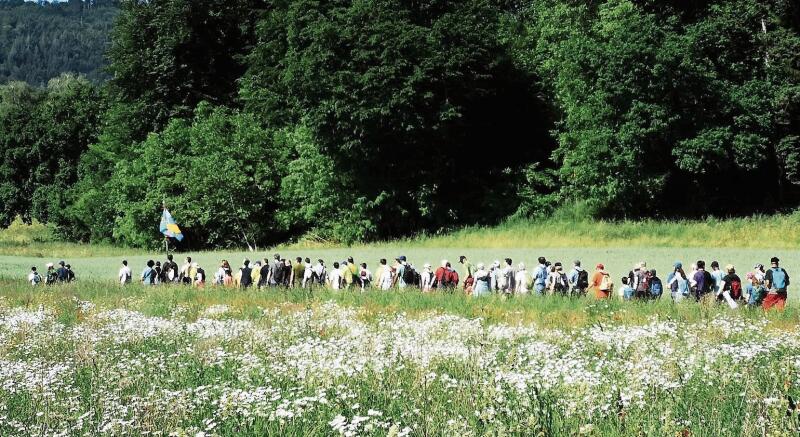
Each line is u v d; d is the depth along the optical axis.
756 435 7.79
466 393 9.71
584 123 51.47
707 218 48.56
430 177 56.88
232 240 63.16
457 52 54.22
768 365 11.67
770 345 13.53
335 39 54.19
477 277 25.59
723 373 10.50
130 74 69.81
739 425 8.24
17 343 16.98
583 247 44.69
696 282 23.33
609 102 49.00
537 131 62.59
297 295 25.30
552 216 54.62
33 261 54.28
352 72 52.75
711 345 13.96
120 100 71.94
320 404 9.52
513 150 62.50
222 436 8.80
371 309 22.02
